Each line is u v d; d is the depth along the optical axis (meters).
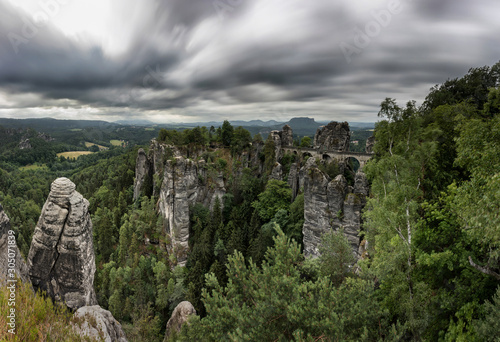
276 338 15.23
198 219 74.31
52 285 19.78
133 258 63.59
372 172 31.75
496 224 14.10
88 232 21.02
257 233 65.56
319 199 54.38
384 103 30.33
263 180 93.19
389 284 24.83
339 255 25.11
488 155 16.41
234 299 18.39
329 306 16.45
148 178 94.00
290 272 19.88
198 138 100.12
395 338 16.23
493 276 17.45
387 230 26.92
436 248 24.00
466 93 44.75
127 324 46.94
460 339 15.73
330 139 93.12
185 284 56.06
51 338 12.42
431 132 29.28
